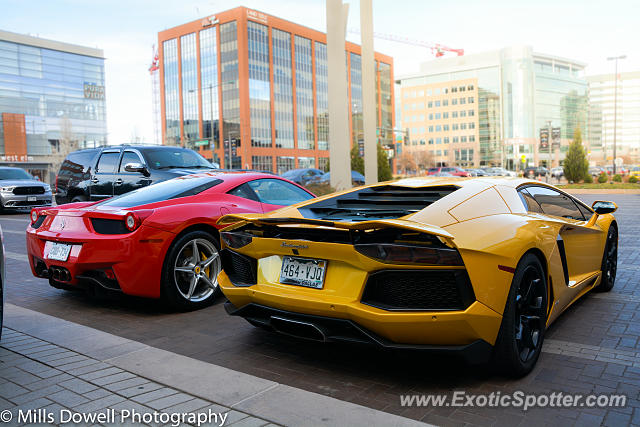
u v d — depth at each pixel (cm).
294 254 288
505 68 12081
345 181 1316
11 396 257
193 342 352
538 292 293
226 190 493
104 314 432
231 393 256
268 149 7862
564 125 13362
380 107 10325
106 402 248
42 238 438
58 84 7856
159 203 436
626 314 396
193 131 8206
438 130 12694
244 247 313
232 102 7625
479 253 251
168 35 8388
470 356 252
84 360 308
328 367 300
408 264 247
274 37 7994
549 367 291
